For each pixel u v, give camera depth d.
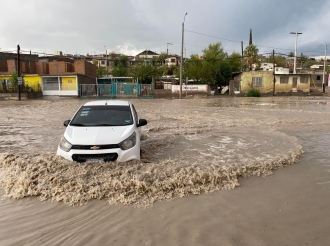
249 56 51.03
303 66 90.50
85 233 3.54
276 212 4.08
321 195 4.68
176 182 4.95
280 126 11.73
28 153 7.22
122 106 7.18
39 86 37.31
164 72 59.72
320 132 10.32
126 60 79.50
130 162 5.66
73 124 6.48
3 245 3.31
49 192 4.66
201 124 12.34
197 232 3.53
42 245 3.29
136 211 4.09
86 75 40.97
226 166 5.95
